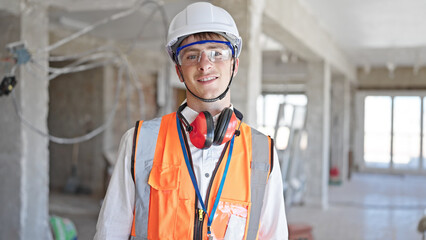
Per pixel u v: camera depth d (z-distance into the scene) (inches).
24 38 128.3
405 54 344.8
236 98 125.9
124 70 292.7
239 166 45.1
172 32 45.9
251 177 45.2
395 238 195.3
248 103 124.6
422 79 426.0
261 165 45.7
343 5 193.3
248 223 44.5
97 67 281.0
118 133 293.4
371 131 451.8
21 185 129.0
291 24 175.0
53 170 297.9
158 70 327.0
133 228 45.0
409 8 196.4
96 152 283.7
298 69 376.5
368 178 413.4
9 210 130.7
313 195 266.5
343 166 389.4
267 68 386.0
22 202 129.3
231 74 47.8
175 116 47.3
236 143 46.0
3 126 130.2
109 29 237.1
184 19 45.2
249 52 124.0
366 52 337.1
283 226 47.7
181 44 45.6
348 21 226.8
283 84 426.3
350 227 215.0
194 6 45.6
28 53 112.0
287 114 171.8
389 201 291.7
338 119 384.8
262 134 47.8
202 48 43.9
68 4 140.9
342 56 330.3
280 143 166.9
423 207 270.5
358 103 452.8
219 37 44.8
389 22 227.9
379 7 195.5
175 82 343.6
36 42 132.7
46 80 134.9
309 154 266.4
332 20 226.2
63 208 234.5
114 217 45.5
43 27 135.3
